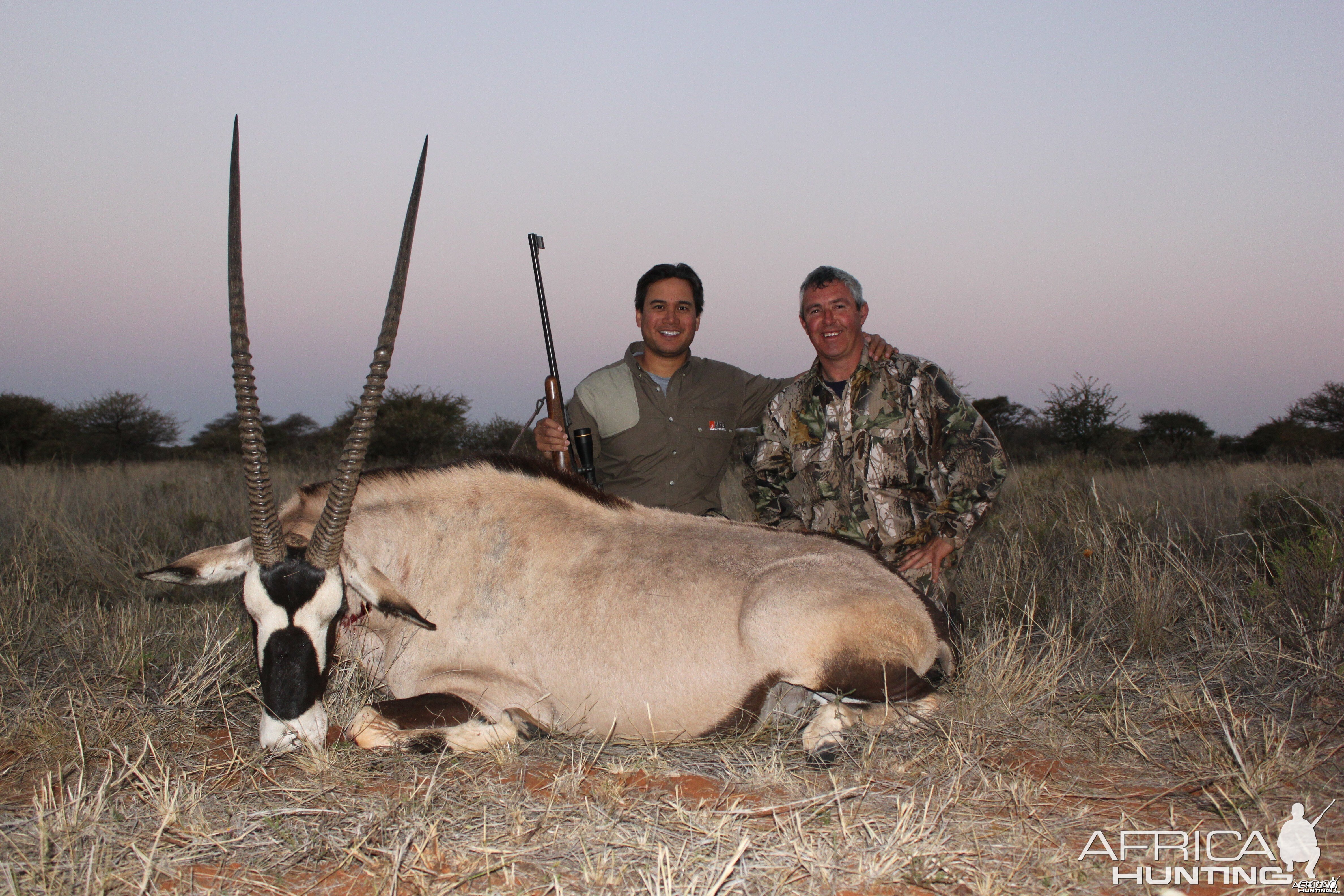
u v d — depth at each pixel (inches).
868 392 186.4
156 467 639.1
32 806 114.8
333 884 96.3
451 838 106.1
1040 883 95.9
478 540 153.9
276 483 466.9
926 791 119.8
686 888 90.2
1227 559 232.2
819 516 191.2
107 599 238.7
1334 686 154.3
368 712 137.3
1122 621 202.7
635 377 201.5
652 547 152.3
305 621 131.0
